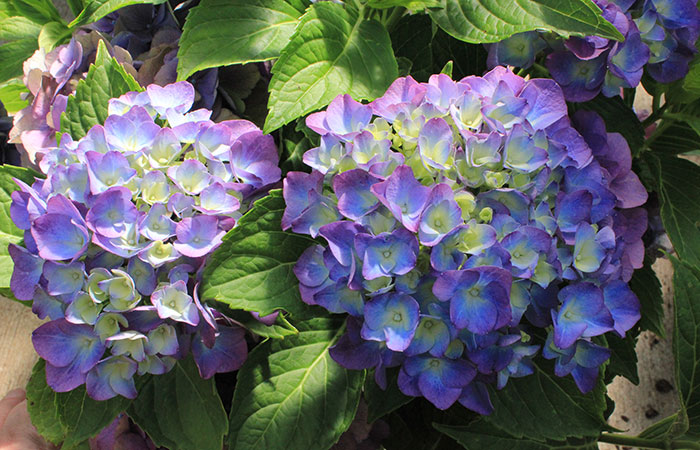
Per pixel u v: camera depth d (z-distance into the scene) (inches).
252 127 20.9
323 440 19.9
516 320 18.0
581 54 21.3
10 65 26.4
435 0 21.6
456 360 18.2
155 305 18.0
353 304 18.2
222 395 22.4
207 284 18.6
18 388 29.6
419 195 17.3
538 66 23.1
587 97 22.1
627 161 21.7
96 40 23.9
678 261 21.4
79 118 21.4
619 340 23.5
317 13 21.1
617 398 33.1
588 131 21.8
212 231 18.7
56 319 18.7
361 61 21.4
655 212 26.2
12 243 20.4
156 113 20.4
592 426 20.0
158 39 23.9
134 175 18.7
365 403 22.9
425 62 24.3
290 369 20.4
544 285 18.1
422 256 17.8
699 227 25.7
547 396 20.2
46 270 18.2
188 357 20.3
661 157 25.9
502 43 22.5
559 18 20.3
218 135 19.8
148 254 18.3
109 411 20.0
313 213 18.4
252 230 19.1
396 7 23.9
